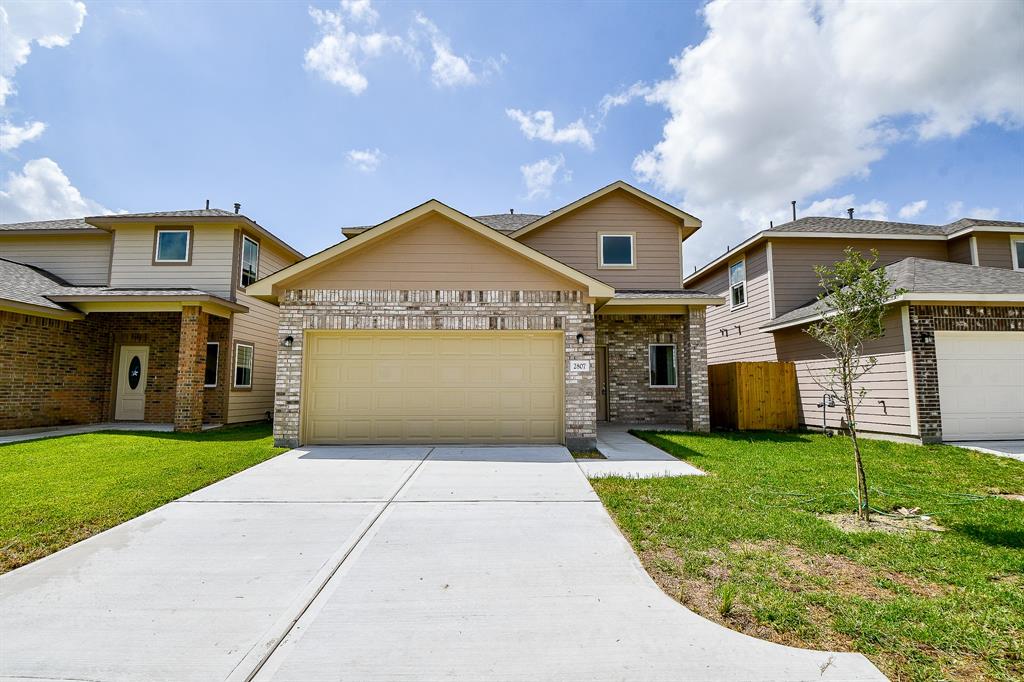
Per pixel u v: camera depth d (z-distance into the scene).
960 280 10.29
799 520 4.85
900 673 2.51
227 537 4.45
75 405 13.11
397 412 9.27
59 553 4.06
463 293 9.33
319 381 9.33
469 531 4.61
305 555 4.04
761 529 4.59
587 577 3.64
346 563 3.89
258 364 15.05
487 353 9.39
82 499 5.57
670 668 2.54
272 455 8.21
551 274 9.39
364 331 9.34
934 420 9.42
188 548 4.18
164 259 13.68
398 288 9.34
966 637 2.81
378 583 3.54
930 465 7.62
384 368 9.35
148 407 13.95
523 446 9.08
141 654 2.67
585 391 9.21
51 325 12.45
